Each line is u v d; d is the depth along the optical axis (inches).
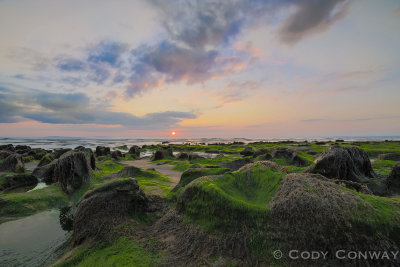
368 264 196.5
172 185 634.2
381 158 1123.3
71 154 674.2
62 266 249.6
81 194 595.5
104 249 265.4
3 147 1948.8
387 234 206.4
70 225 395.9
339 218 216.2
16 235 354.0
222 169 535.8
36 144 4291.3
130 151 2149.4
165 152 1763.0
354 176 544.7
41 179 806.5
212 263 219.6
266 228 235.3
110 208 326.6
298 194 244.4
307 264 204.1
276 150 1148.5
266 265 211.6
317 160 556.1
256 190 308.8
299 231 222.7
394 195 473.4
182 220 296.5
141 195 367.6
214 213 266.2
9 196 493.0
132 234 289.1
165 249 251.6
